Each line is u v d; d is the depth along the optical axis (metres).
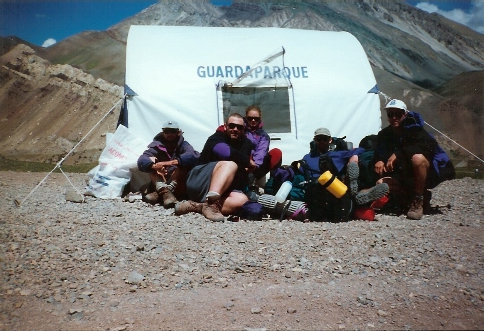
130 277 4.22
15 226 5.61
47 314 3.61
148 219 6.08
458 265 4.64
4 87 198.88
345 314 3.61
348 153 6.55
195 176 6.46
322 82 8.96
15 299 3.82
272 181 6.68
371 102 9.13
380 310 3.67
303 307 3.71
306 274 4.40
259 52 8.96
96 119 182.50
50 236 5.27
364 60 9.50
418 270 4.52
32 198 7.57
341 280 4.28
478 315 3.64
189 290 4.05
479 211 7.16
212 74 8.62
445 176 6.73
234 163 6.31
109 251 4.83
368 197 6.30
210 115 8.42
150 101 8.32
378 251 5.04
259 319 3.51
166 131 7.08
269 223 6.10
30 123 180.88
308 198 6.39
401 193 6.91
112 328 3.40
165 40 8.92
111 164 7.65
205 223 5.94
